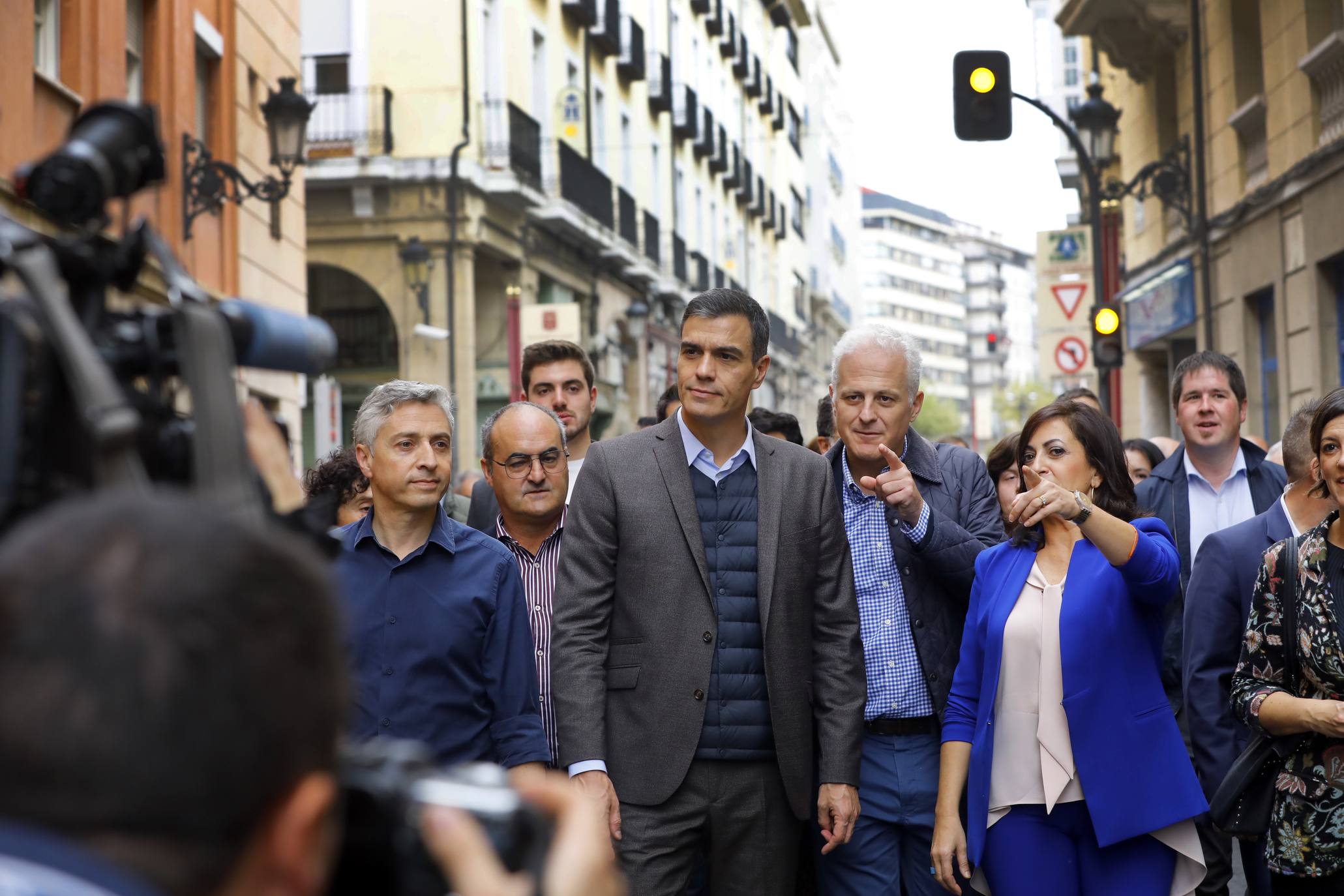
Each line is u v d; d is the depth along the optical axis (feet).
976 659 14.46
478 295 83.20
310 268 81.41
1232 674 15.48
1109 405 44.42
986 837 14.06
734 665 14.39
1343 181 45.57
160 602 2.77
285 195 47.96
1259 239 53.36
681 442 14.79
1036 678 13.99
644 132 109.40
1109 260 44.96
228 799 2.81
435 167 75.20
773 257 170.09
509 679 13.47
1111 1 61.62
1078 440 14.80
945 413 435.12
